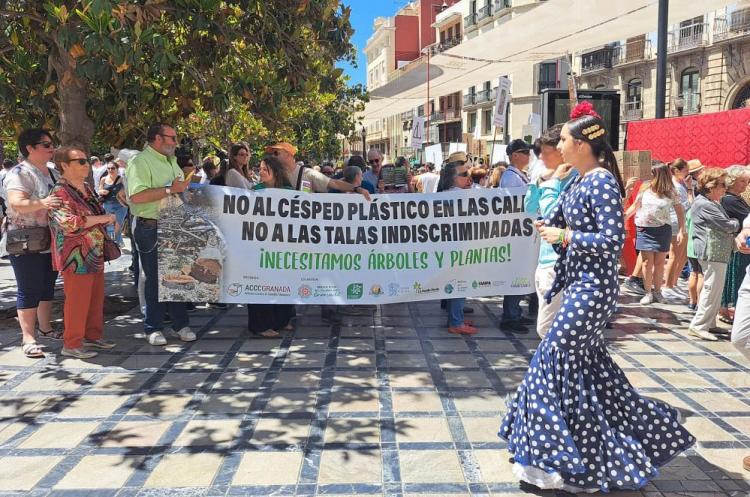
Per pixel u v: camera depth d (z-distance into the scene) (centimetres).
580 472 284
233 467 324
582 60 3634
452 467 325
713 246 557
